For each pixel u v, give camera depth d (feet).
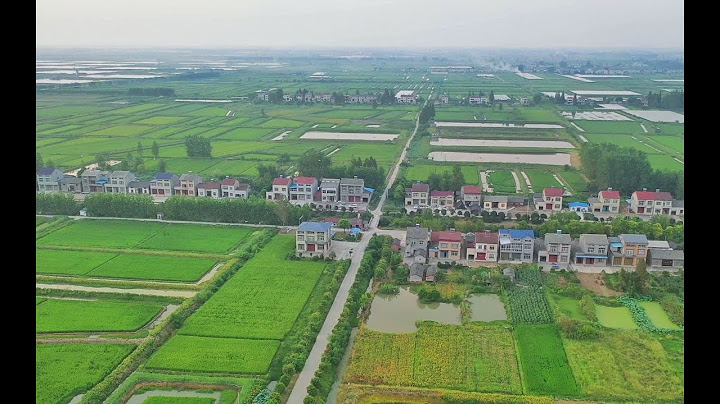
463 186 590.55
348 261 433.48
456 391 276.21
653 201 546.67
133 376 286.66
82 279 401.29
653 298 374.84
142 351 308.40
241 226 523.29
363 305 365.20
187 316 350.02
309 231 451.53
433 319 356.18
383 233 503.20
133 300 375.04
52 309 359.25
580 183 654.94
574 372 293.02
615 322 346.95
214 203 538.06
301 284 396.78
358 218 525.34
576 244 454.40
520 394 275.80
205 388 279.28
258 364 299.79
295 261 440.04
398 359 305.94
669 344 318.65
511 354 311.27
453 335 330.34
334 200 590.55
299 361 297.12
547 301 372.99
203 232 506.89
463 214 554.87
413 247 444.96
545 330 335.67
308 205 553.64
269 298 375.04
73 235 493.77
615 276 407.44
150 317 348.79
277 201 556.10
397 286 402.31
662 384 281.33
